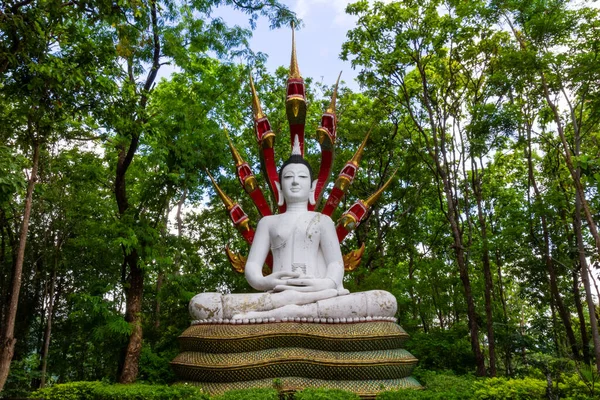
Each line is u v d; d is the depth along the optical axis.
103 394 9.31
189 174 18.22
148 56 16.97
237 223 14.05
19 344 21.50
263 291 12.20
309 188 13.76
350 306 10.91
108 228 17.12
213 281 25.27
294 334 10.33
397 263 26.16
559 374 11.06
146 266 17.31
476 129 14.92
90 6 11.29
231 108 21.58
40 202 19.66
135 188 24.45
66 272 23.61
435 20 16.55
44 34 11.66
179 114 17.94
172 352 18.20
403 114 21.27
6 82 12.30
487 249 16.16
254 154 24.94
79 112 13.27
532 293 21.16
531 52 12.18
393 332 10.70
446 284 23.39
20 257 11.88
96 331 16.98
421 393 8.91
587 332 20.41
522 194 23.17
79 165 19.77
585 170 9.98
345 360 10.11
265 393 8.66
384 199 25.03
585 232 18.61
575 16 12.04
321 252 12.91
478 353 15.28
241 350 10.33
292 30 14.72
